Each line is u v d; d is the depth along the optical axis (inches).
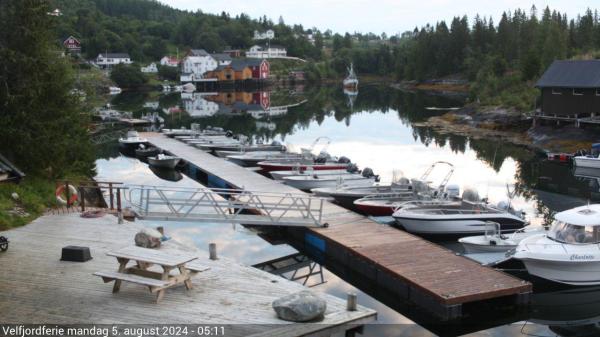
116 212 716.7
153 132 1967.3
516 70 3430.1
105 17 6707.7
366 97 3981.3
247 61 5610.2
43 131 818.2
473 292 521.3
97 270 505.7
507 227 805.9
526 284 544.4
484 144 1763.0
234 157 1365.7
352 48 7268.7
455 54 4795.8
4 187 727.7
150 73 5398.6
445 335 506.9
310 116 2689.5
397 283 573.9
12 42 818.2
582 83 1721.2
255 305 436.5
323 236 705.6
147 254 451.5
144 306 430.9
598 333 513.7
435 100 3567.9
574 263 601.6
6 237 594.6
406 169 1364.4
